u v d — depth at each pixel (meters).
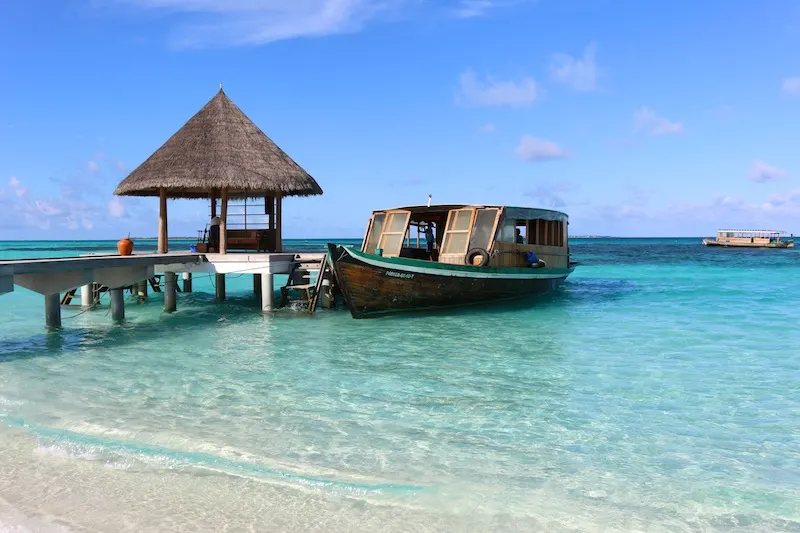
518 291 18.33
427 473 5.88
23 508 5.10
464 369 10.27
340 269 14.53
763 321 15.49
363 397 8.54
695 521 5.02
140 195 21.73
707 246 93.25
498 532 4.81
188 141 18.17
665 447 6.64
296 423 7.35
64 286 13.44
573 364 10.62
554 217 20.34
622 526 4.93
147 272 15.61
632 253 66.94
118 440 6.68
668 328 14.38
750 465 6.18
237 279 31.09
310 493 5.42
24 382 9.36
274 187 17.73
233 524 4.88
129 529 4.80
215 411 7.84
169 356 11.37
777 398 8.51
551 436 6.96
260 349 12.03
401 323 15.16
